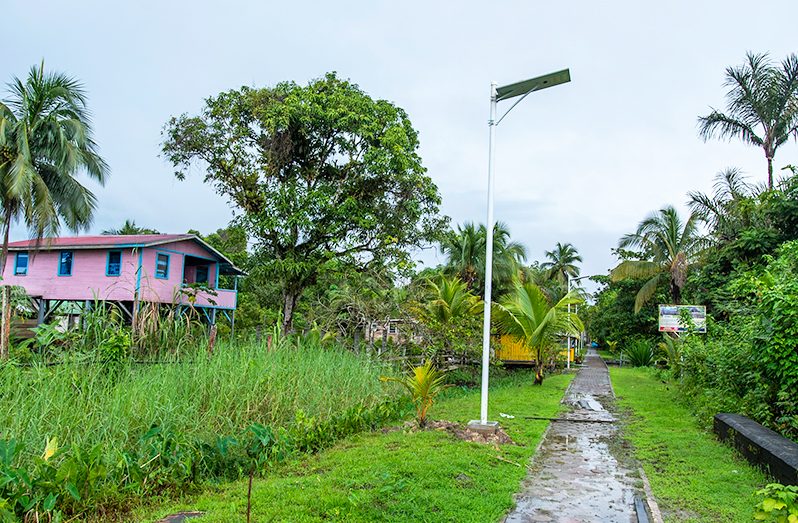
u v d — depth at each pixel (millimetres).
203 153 22766
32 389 6559
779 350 8242
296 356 10672
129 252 20984
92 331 9023
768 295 8516
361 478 6344
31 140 20906
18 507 4578
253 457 5594
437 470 6770
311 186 22984
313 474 6594
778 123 21750
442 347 18141
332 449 7992
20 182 19031
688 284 27719
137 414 6523
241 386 8234
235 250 34656
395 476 6480
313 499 5547
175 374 8078
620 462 8109
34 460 4918
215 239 35188
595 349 72750
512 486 6547
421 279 21125
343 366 11266
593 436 10156
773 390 8961
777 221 17812
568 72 9297
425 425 9797
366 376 11289
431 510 5531
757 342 8961
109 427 6098
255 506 5312
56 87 20812
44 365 7285
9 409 5961
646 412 13047
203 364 8508
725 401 10438
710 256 22016
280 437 7102
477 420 10211
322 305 18562
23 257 23531
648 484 6855
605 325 46219
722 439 9195
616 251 41125
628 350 36375
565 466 7836
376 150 21375
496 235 31141
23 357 8461
